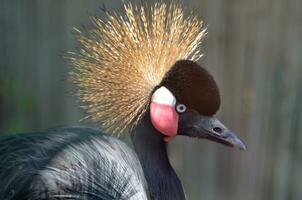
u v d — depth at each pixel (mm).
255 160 13055
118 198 9188
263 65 12820
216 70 12820
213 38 12750
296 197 13094
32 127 14031
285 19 12711
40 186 8812
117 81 9656
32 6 13750
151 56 9719
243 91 12875
